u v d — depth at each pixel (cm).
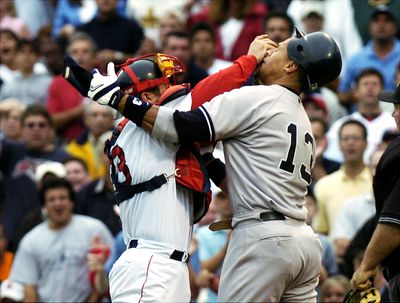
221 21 5366
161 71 2497
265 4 5662
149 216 2450
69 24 6016
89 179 4453
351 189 4069
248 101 2441
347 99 4972
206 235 3712
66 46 5706
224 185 2552
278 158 2445
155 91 2508
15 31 6138
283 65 2503
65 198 3853
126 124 2517
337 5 5475
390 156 2570
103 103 2420
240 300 2442
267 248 2420
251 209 2445
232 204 2478
